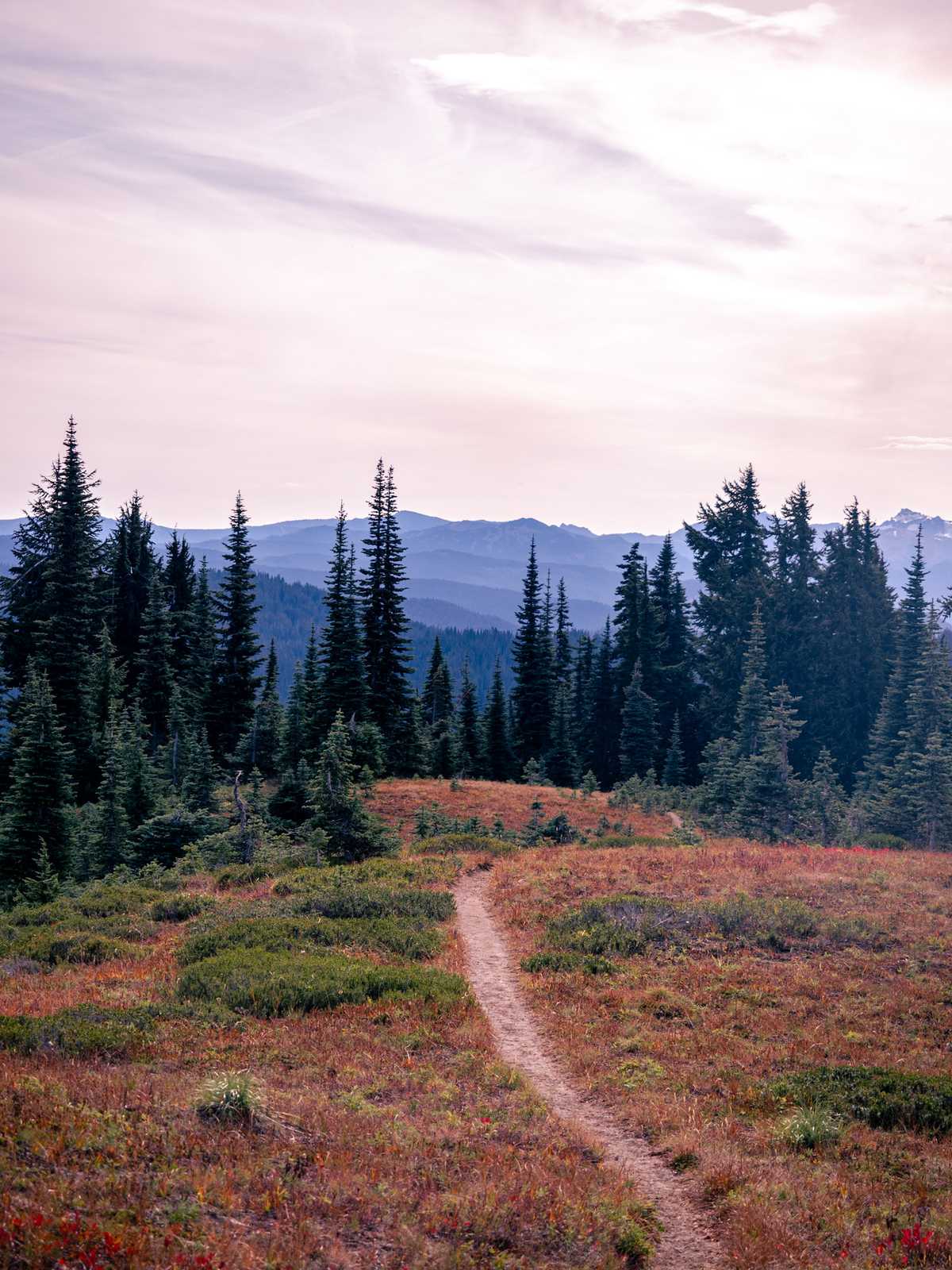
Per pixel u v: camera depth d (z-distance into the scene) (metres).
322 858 34.78
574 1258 8.55
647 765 80.25
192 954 20.39
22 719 51.34
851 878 28.94
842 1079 14.52
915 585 83.75
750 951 21.89
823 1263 9.12
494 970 20.95
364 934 22.38
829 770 61.50
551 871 30.91
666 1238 9.80
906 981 19.70
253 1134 10.11
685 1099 13.79
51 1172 8.27
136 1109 10.40
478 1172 10.03
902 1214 10.41
